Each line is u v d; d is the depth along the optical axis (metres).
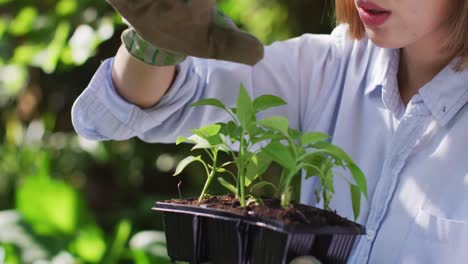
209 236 1.07
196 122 1.33
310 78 1.39
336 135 1.33
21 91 3.18
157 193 3.20
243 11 2.70
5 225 2.55
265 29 2.66
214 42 0.99
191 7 0.97
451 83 1.21
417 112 1.24
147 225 3.06
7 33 2.74
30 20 2.58
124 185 3.17
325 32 2.53
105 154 3.02
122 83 1.23
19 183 3.21
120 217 3.10
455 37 1.19
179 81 1.25
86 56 2.38
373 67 1.32
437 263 1.19
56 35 2.48
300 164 1.03
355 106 1.33
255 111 1.07
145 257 2.44
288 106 1.39
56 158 3.18
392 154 1.25
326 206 1.07
